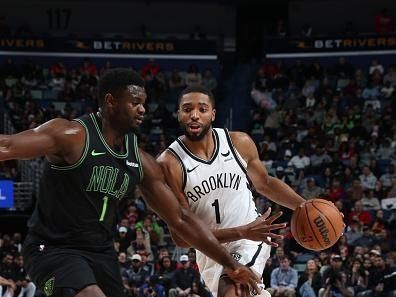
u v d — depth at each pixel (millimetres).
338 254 14383
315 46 25031
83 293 4605
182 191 5875
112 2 27656
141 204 17281
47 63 25172
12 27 27266
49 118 21547
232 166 5914
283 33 25625
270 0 27062
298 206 5879
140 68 25500
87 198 4801
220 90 24516
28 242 4926
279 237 5348
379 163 19391
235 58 26656
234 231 5367
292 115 21641
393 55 24578
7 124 20656
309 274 13500
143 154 5102
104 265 4895
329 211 5734
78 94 23250
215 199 5871
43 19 27438
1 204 17016
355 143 19781
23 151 4516
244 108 23484
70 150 4711
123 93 4855
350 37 24828
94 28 27734
